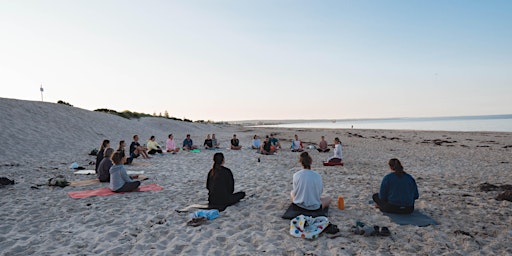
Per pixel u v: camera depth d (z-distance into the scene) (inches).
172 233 204.5
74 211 253.8
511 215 237.9
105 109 1782.7
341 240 189.9
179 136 1320.1
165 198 294.7
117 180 314.2
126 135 1046.4
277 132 1904.5
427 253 171.9
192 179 392.5
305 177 237.8
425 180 388.8
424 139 1206.9
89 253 176.7
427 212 246.7
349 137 1362.0
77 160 552.4
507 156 658.8
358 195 302.7
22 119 800.3
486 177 413.4
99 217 238.8
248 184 361.4
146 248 182.5
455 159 611.5
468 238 190.9
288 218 229.0
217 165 267.1
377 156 662.5
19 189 328.5
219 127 2632.9
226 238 195.9
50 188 332.5
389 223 220.5
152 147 655.8
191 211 251.3
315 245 183.9
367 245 182.5
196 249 180.4
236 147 772.0
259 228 213.5
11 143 622.5
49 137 746.2
